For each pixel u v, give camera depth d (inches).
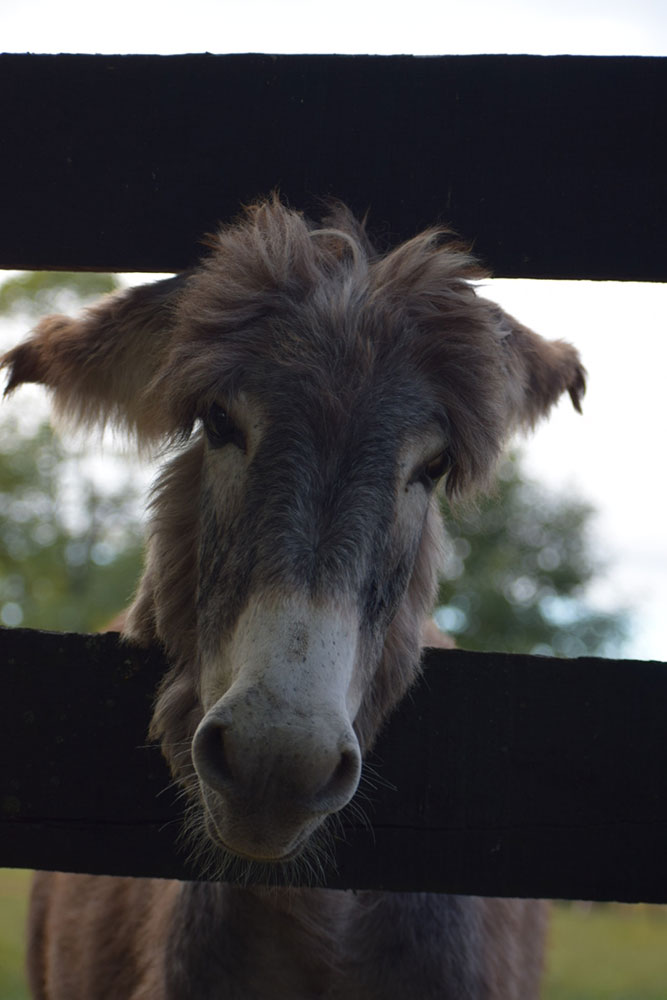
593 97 75.0
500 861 73.8
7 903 398.9
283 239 73.3
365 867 74.6
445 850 74.4
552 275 75.5
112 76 77.2
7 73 77.5
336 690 58.8
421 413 69.9
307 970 84.9
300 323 69.6
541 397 94.3
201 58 76.9
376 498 65.3
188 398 72.5
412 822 74.7
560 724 74.1
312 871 74.5
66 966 116.9
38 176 77.4
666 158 74.7
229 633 64.6
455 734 74.9
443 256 73.4
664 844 72.9
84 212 77.4
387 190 76.8
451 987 87.1
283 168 77.1
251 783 56.9
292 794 56.9
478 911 94.7
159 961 90.6
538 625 1152.2
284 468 64.7
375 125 76.5
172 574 79.5
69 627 955.3
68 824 74.7
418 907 86.8
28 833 74.7
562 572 1208.2
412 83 76.2
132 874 74.5
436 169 76.3
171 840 74.5
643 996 276.4
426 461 72.3
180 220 77.3
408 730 75.2
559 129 75.2
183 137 77.2
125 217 77.4
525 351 91.7
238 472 68.4
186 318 73.6
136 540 1027.3
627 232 75.0
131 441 92.4
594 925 483.5
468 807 74.3
